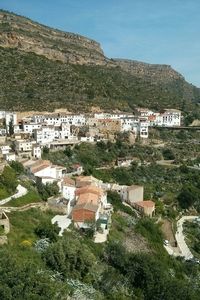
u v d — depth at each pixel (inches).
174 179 6702.8
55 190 4259.4
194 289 3430.1
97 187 4724.4
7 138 7209.6
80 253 2667.3
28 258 2436.0
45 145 6919.3
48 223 3179.1
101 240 3435.0
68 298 2225.6
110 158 7116.1
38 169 4790.8
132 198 5418.3
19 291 1910.7
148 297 2896.2
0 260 2103.8
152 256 3604.8
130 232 4136.3
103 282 2699.3
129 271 3009.4
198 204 6176.2
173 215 5664.4
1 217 2770.7
